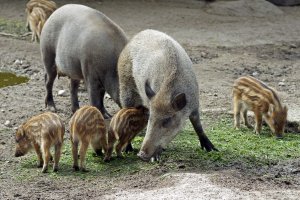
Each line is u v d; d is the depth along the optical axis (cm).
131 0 2456
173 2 2473
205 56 1811
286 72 1694
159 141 1048
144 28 2083
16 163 1098
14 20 2119
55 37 1309
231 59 1791
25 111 1359
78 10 1285
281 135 1214
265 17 2323
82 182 1007
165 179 980
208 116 1334
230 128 1266
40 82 1584
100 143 1088
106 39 1220
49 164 1087
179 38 1986
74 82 1340
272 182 983
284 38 2042
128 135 1091
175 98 1016
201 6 2441
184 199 897
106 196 932
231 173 1006
